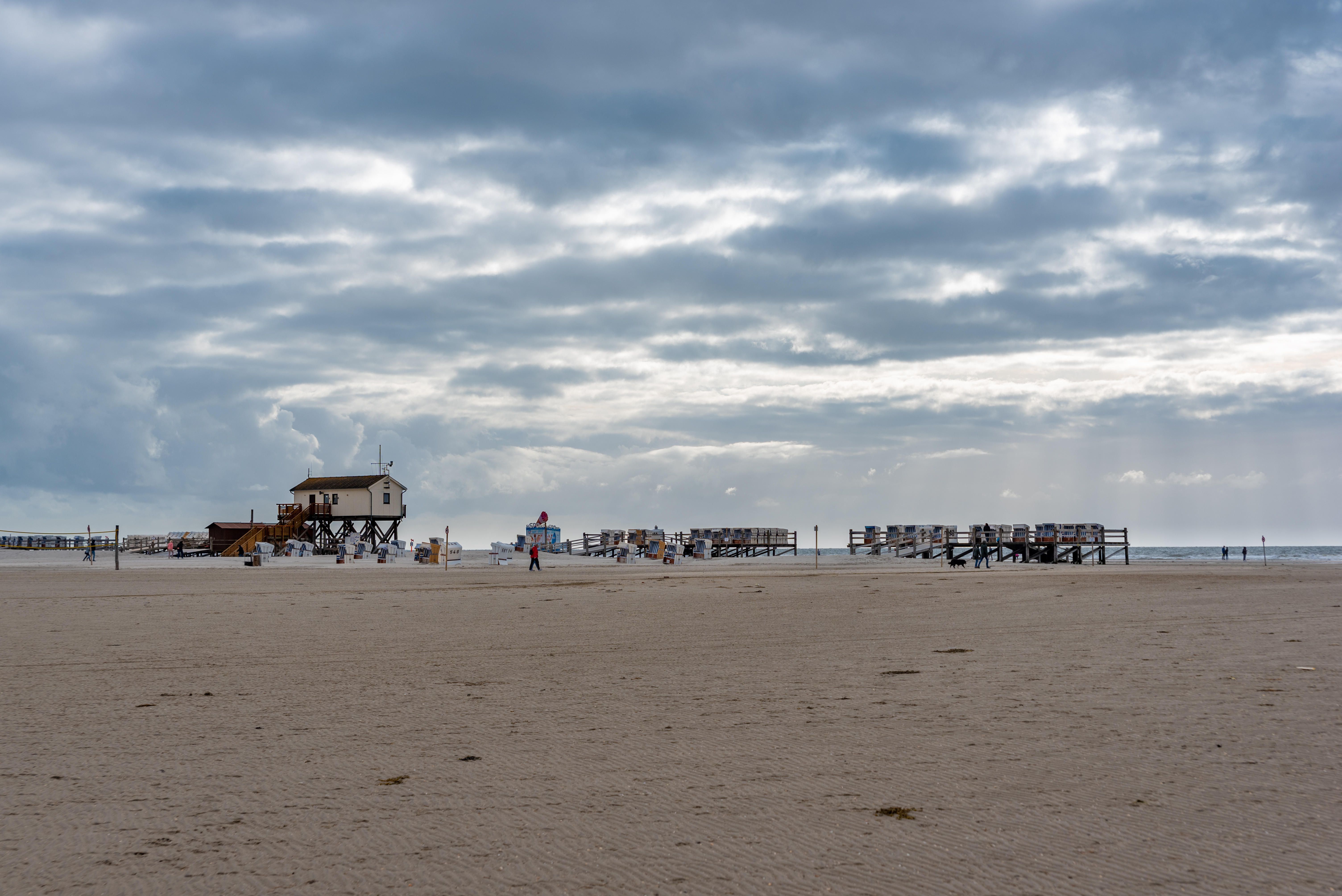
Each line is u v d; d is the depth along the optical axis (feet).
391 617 66.59
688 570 168.45
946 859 15.31
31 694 33.71
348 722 28.17
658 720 27.86
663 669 38.93
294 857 16.08
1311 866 14.69
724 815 18.04
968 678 35.04
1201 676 34.12
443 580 128.67
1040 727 25.58
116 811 18.93
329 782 21.09
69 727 27.50
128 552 319.68
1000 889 14.01
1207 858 15.16
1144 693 30.71
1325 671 34.68
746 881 14.56
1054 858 15.29
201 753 24.12
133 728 27.43
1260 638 46.50
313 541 301.22
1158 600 76.18
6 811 19.03
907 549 252.62
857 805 18.54
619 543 272.92
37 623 62.44
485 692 33.42
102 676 37.91
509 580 126.62
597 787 20.31
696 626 57.93
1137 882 14.15
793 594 88.99
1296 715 26.50
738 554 292.20
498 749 24.21
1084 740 23.88
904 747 23.59
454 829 17.47
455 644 49.01
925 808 18.25
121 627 59.47
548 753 23.75
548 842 16.65
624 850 16.14
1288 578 117.39
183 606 77.82
